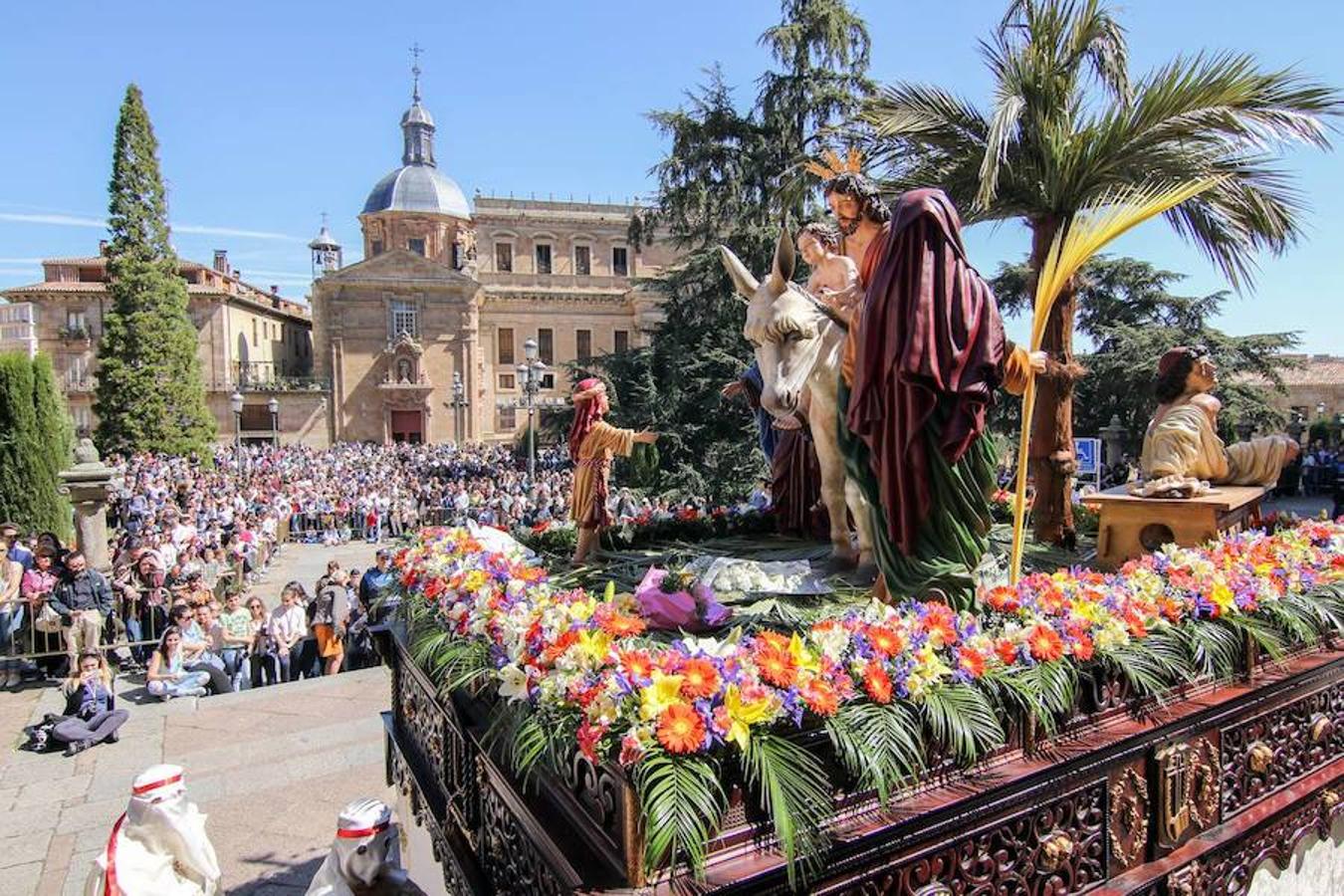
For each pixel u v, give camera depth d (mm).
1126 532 4848
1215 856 3215
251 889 4980
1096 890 2803
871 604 2797
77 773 6797
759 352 3920
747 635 3039
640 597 3426
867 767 2201
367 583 9977
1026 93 6402
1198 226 6871
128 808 3391
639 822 1968
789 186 8969
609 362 21156
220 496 23672
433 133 62312
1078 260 3309
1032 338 3371
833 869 2162
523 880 2574
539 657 2400
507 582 3230
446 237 59656
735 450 17953
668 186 19906
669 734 1964
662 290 21312
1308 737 3730
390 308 52375
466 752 3191
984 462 3225
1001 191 6789
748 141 18953
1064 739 2793
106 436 36938
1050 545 6312
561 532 6117
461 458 39188
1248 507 5160
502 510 18938
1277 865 3619
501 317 56156
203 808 6059
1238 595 3418
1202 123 5953
